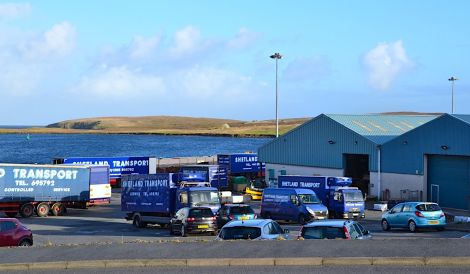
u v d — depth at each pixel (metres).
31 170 48.38
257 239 18.58
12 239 23.25
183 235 32.28
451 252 15.78
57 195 49.50
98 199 52.28
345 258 15.48
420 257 15.27
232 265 15.88
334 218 42.53
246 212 35.53
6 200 47.19
